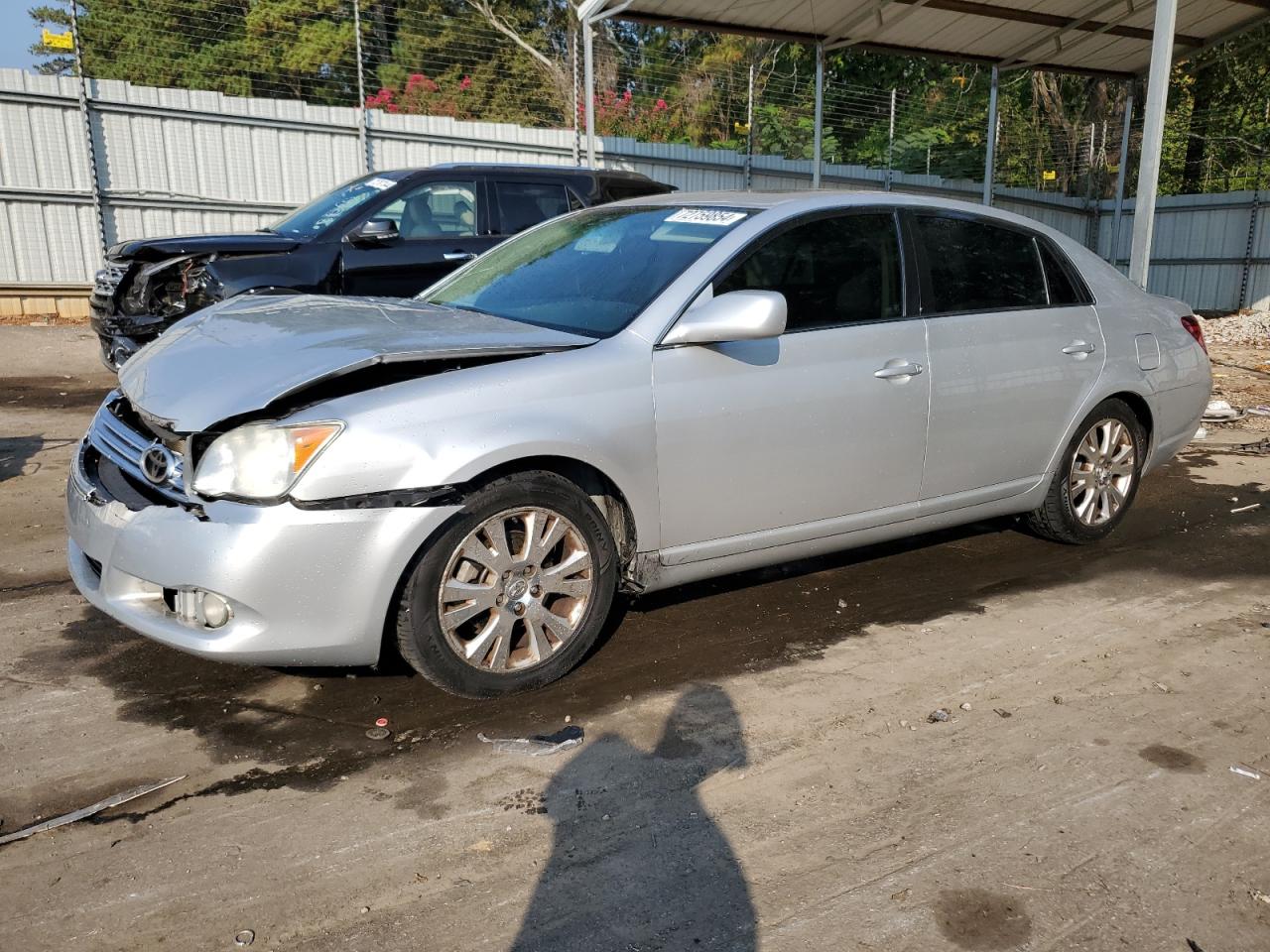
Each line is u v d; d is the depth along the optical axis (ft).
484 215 28.14
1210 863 8.88
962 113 71.82
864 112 65.36
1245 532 18.62
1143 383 16.97
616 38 70.54
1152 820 9.48
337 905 8.17
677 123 61.93
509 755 10.45
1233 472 23.17
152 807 9.45
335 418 10.20
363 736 10.77
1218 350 44.45
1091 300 16.62
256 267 24.67
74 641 12.94
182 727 10.90
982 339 14.89
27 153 42.04
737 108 62.54
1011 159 75.15
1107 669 12.71
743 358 12.57
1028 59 49.14
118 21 48.34
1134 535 18.30
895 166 65.36
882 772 10.23
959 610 14.56
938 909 8.21
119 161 43.70
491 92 57.67
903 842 9.09
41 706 11.27
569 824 9.30
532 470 11.27
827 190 14.57
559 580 11.61
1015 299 15.64
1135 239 29.89
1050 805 9.69
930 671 12.55
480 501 10.84
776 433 12.83
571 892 8.37
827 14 42.11
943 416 14.44
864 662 12.76
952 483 14.94
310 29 52.26
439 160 50.26
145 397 11.13
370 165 48.80
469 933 7.89
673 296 12.38
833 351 13.33
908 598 14.97
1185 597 15.28
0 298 42.01
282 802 9.57
